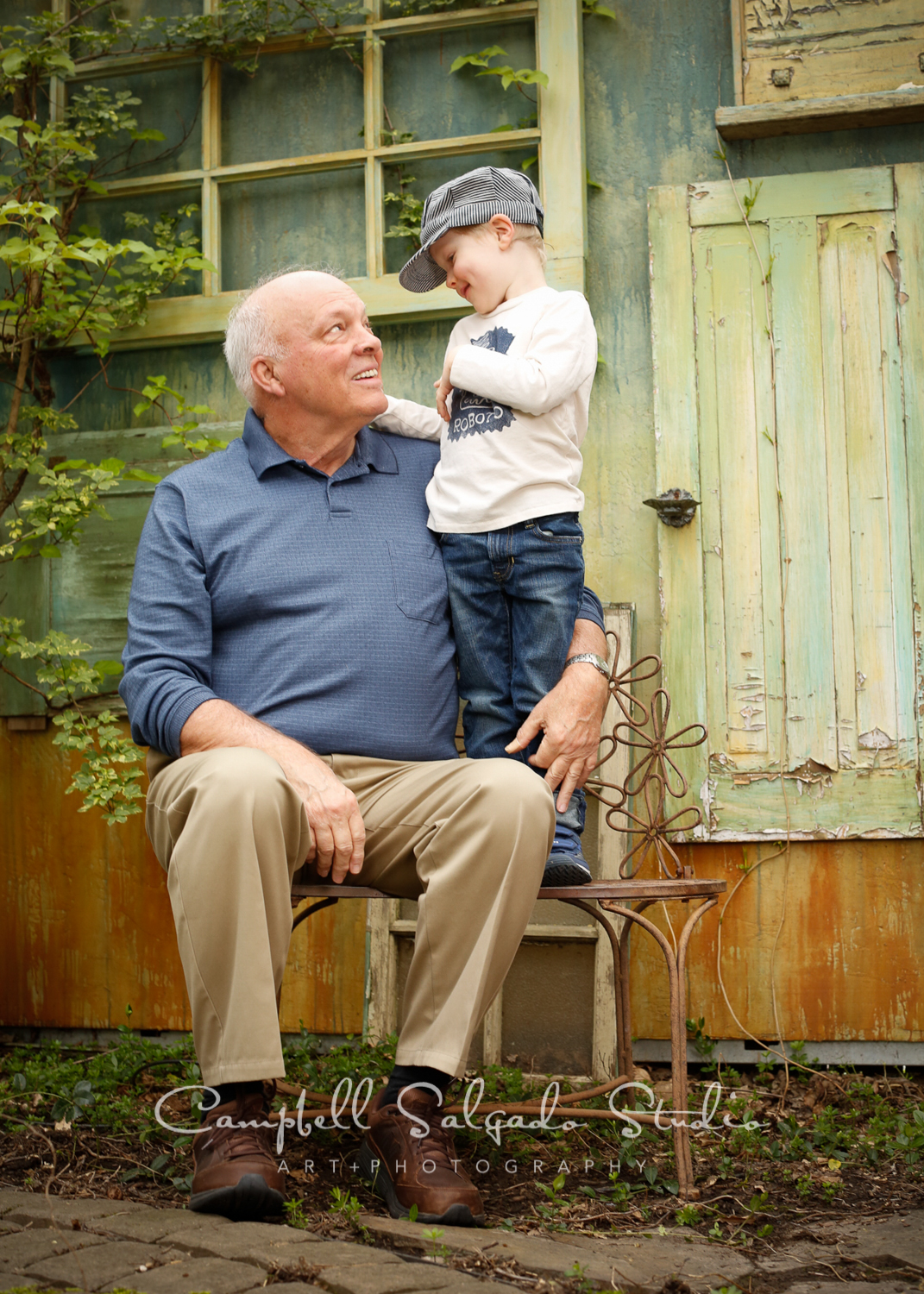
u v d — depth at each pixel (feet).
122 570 11.45
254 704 7.45
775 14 10.76
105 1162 7.37
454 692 7.93
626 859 9.60
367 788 7.29
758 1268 5.72
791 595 10.37
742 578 10.45
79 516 10.42
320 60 11.71
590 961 10.28
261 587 7.52
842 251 10.53
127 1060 9.76
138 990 11.14
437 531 7.89
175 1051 10.12
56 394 11.96
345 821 6.68
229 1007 6.09
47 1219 6.00
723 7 11.07
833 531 10.36
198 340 11.55
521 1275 5.47
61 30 11.54
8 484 11.66
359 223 11.57
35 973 11.33
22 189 11.69
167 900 11.16
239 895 6.14
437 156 11.30
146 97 12.02
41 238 10.43
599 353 11.00
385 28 11.38
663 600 10.53
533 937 10.27
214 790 6.20
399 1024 10.45
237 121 11.86
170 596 7.43
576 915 10.37
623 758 10.33
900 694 10.15
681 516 10.49
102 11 12.00
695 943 10.34
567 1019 10.27
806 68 10.68
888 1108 8.86
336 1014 10.72
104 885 11.27
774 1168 7.46
